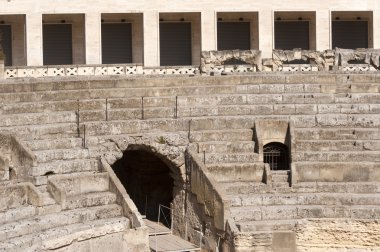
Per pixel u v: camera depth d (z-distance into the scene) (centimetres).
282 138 7988
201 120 7988
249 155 7831
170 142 7812
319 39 10950
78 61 10831
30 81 8281
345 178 7744
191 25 11056
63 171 7388
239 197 7525
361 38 11338
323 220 7312
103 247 6969
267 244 7106
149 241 7612
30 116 7712
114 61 10931
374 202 7494
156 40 10675
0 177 7150
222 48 11094
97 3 10556
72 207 7100
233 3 10794
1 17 10662
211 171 7700
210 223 7406
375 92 8444
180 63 11050
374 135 7981
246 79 8462
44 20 10750
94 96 8144
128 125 7862
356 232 7312
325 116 8075
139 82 8356
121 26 10938
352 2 10969
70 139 7644
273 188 7656
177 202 7844
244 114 8138
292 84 8425
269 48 10869
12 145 7325
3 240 6494
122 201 7225
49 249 6625
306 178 7750
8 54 10738
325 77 8531
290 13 11094
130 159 8631
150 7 10656
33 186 6944
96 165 7556
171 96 8194
